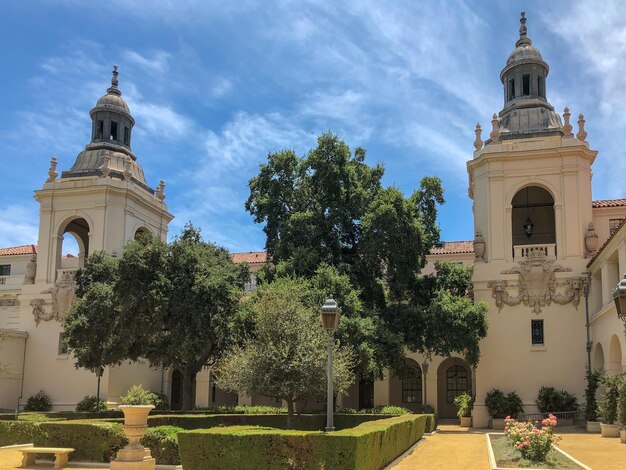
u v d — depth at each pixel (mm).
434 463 16547
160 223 44719
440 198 35594
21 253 47094
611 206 34625
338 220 33562
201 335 28000
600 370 29250
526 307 31828
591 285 31047
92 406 35188
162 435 16250
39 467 16359
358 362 25844
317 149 34062
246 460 13664
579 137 33062
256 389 20625
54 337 38625
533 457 15703
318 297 27047
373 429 14781
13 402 37750
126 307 28094
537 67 36531
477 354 30094
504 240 32750
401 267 32000
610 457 17578
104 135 43094
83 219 42844
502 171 33438
